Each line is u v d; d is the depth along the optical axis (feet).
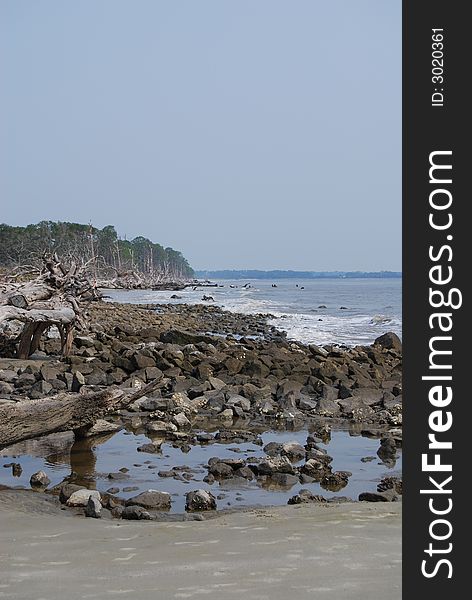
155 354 62.08
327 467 31.71
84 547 18.40
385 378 61.72
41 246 331.36
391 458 33.94
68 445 35.76
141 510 24.04
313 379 56.49
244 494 27.45
